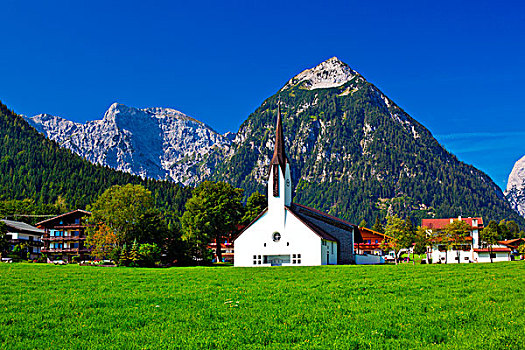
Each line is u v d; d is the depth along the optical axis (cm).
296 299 2966
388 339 1944
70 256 11181
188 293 3306
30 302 2889
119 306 2773
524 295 3008
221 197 10162
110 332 2141
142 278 4562
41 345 1933
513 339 1869
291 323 2236
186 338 2002
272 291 3384
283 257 8506
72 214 12156
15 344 1950
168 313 2536
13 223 13512
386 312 2445
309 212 9662
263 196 11788
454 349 1773
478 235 13850
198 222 9406
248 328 2158
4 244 11256
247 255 8581
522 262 7400
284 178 8681
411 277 4406
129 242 8575
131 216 8662
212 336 2034
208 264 9225
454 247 10712
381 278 4338
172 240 8856
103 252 8419
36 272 5275
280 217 8519
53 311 2597
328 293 3238
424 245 9994
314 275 4884
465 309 2502
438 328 2094
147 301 2925
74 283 4019
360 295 3108
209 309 2625
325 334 2031
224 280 4366
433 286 3566
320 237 8244
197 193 10362
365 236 15712
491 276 4384
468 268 5638
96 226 8900
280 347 1861
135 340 1980
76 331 2144
